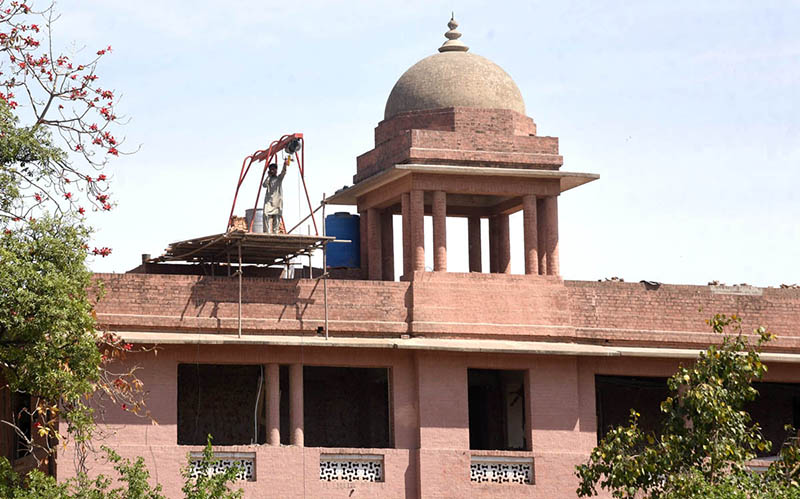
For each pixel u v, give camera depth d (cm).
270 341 2678
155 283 2719
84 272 2288
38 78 2408
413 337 2855
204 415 2984
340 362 2767
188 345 2675
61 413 2342
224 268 3053
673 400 2603
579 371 2911
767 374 3042
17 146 2272
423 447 2761
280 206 2986
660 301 3041
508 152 3045
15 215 2292
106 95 2442
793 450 2466
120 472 2388
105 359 2481
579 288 2995
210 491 2331
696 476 2342
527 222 3012
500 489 2780
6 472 2308
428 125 3083
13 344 2242
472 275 2922
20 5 2406
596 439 2942
